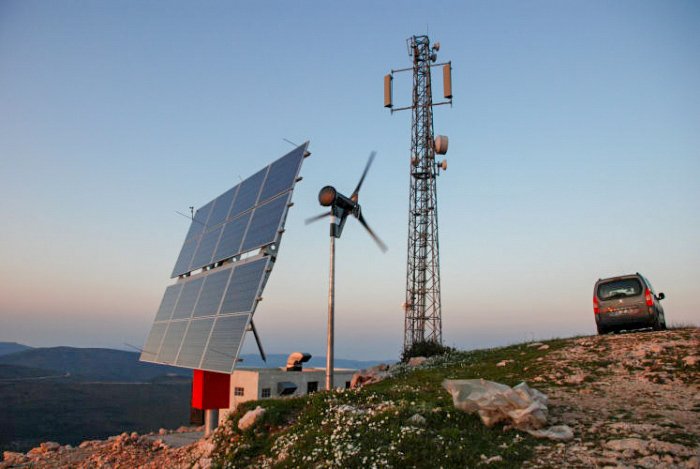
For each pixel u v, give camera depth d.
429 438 10.70
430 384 17.25
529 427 10.89
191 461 15.02
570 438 10.20
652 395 12.69
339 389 15.89
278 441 12.94
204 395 21.70
